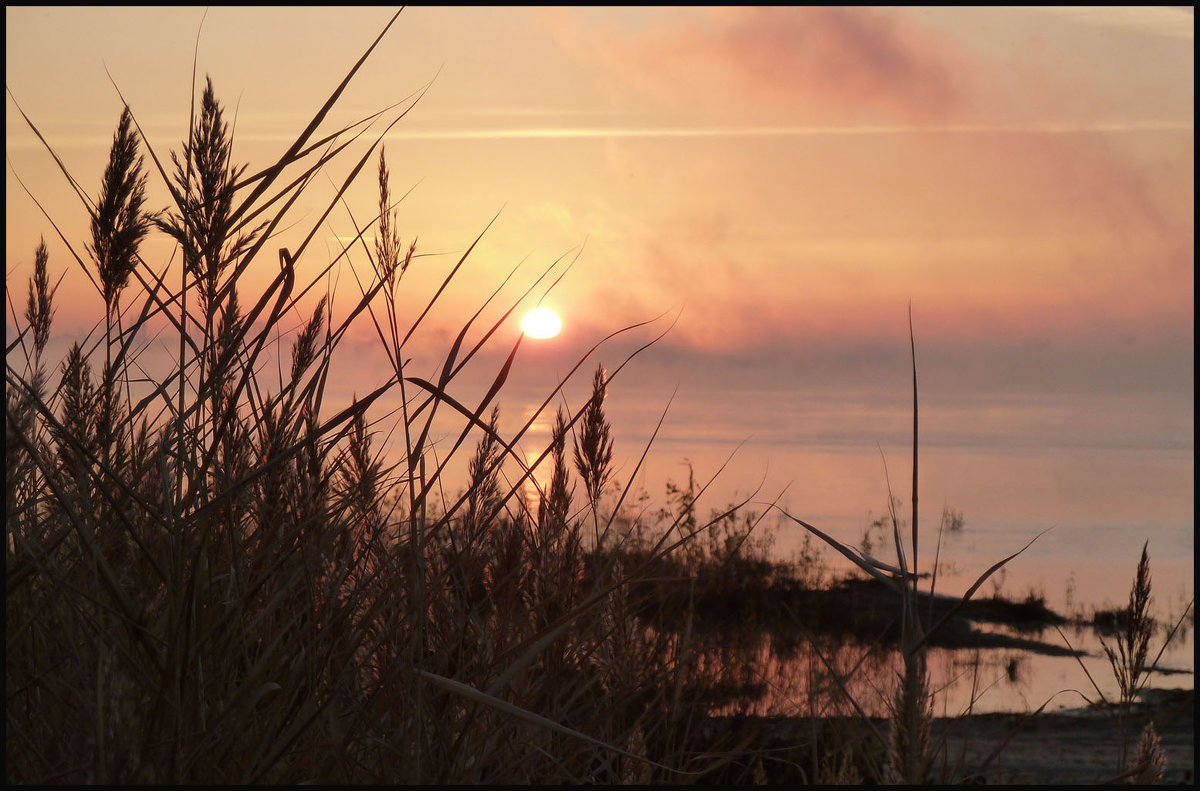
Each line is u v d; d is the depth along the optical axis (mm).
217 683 1779
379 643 2041
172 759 1537
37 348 2254
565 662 2312
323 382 2064
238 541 1993
